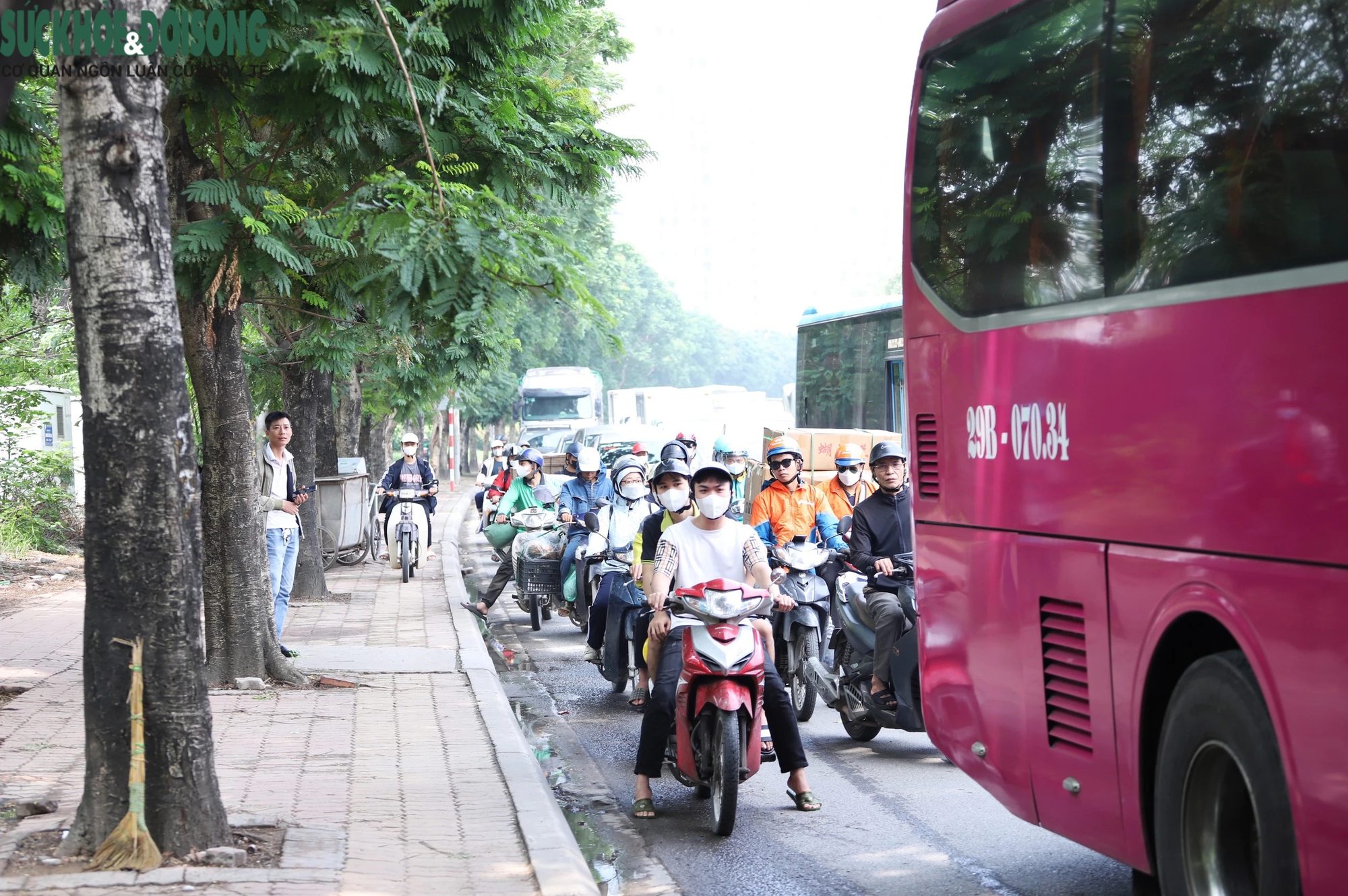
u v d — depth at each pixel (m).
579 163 10.20
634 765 8.50
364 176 9.12
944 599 5.98
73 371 20.44
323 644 12.22
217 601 9.86
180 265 8.53
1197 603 4.09
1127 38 4.69
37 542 21.31
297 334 14.88
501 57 9.73
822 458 16.17
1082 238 4.86
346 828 6.03
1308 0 3.80
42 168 8.88
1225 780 4.14
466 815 6.32
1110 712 4.64
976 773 5.73
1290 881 3.74
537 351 56.47
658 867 6.24
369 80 8.34
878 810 7.22
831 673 9.06
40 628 13.12
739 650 6.75
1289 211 3.77
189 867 5.20
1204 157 4.19
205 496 9.88
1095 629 4.71
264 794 6.65
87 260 5.20
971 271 5.74
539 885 5.24
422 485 18.86
